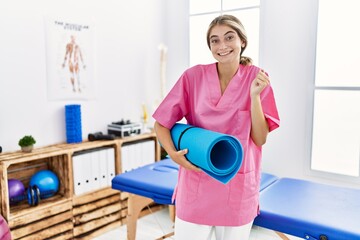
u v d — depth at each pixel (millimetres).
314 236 1593
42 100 2799
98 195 2889
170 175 2314
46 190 2621
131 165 3154
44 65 2793
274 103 1337
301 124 2934
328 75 2822
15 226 2350
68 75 2957
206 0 3445
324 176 2857
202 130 1257
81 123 3031
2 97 2555
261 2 3039
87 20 3064
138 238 2795
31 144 2557
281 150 3053
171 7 3697
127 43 3432
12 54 2590
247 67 1377
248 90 1343
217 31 1266
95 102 3189
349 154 2793
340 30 2736
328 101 2836
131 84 3510
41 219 2504
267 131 1326
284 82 2984
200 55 3555
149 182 2170
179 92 1414
